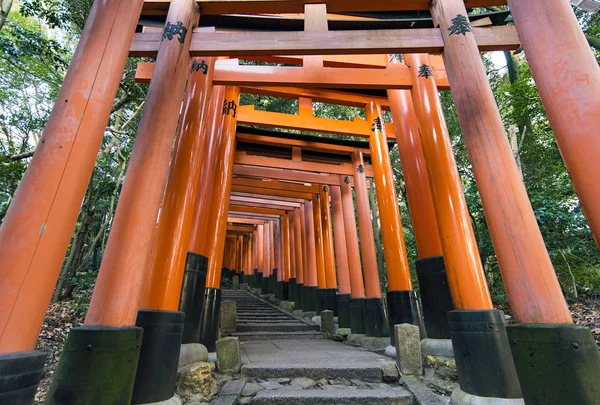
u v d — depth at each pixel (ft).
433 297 16.61
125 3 9.06
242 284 64.13
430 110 16.56
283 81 18.17
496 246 9.70
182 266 12.89
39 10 26.63
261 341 26.48
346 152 33.86
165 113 10.99
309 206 43.47
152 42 13.88
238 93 25.40
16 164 30.99
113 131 39.29
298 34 12.60
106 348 7.94
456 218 13.80
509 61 36.29
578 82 7.83
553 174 33.27
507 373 10.71
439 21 12.92
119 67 8.68
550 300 8.42
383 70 18.44
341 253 34.65
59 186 7.07
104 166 46.62
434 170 15.28
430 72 17.65
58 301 34.35
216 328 18.78
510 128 32.63
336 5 13.41
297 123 25.20
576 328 7.57
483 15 17.72
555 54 8.22
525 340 8.02
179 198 13.55
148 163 10.15
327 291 37.52
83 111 7.75
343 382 15.17
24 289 6.24
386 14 19.06
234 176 34.53
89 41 8.44
